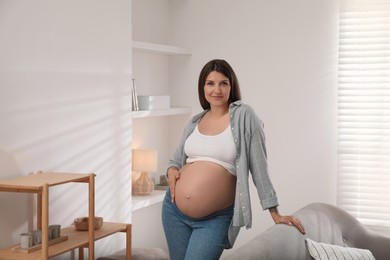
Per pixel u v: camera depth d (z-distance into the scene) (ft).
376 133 15.66
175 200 10.44
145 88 16.34
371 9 15.55
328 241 12.57
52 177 10.27
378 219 15.67
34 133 11.07
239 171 10.05
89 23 12.55
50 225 10.66
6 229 10.54
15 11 10.53
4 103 10.37
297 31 16.17
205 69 10.35
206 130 10.41
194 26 17.13
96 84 12.84
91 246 10.51
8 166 10.47
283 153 16.39
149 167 15.07
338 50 15.85
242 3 16.65
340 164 15.90
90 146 12.68
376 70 15.61
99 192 13.04
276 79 16.40
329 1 15.88
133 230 15.97
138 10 15.94
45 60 11.30
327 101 16.01
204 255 10.09
